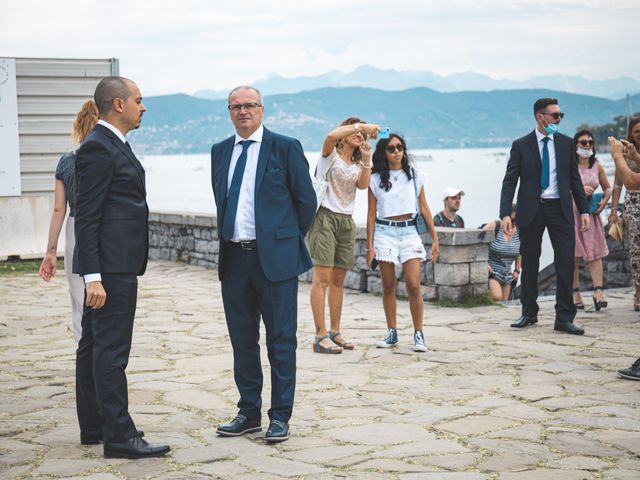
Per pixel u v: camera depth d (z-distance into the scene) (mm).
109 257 4133
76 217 4113
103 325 4168
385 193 6828
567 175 7457
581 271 11312
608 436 4422
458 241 9008
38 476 3924
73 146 5672
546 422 4707
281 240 4461
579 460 4035
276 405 4480
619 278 10961
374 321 8281
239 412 4633
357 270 10336
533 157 7539
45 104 13266
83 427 4410
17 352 7012
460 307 9031
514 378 5801
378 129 6660
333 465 4008
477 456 4117
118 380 4188
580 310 8781
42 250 13352
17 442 4484
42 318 8695
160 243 14445
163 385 5750
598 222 8820
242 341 4605
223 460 4129
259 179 4477
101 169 4082
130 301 4211
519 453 4152
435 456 4125
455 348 6902
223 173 4566
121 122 4234
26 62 13102
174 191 141750
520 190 7629
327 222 6805
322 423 4781
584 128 8766
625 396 5258
